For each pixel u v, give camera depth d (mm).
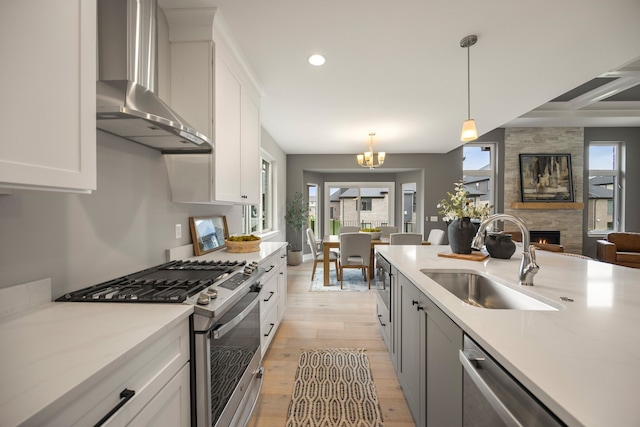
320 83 2754
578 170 6074
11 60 686
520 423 599
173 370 930
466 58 2311
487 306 1546
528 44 2117
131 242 1538
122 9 1306
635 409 458
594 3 1700
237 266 1694
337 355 2256
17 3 699
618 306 977
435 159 6172
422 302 1341
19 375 593
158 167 1765
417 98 3123
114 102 1175
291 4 1715
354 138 4918
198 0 1690
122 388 709
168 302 1058
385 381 1918
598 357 628
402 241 4098
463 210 2064
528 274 1256
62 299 1080
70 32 843
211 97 1835
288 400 1730
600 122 5602
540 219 6102
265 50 2193
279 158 5543
